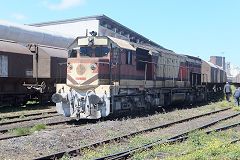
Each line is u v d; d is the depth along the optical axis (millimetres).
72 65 11641
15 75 15539
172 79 17078
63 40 24266
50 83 18297
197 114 15000
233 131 10047
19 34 20484
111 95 11078
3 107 16266
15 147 6773
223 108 18531
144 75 14141
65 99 11633
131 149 6840
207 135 9094
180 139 8094
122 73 12164
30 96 17875
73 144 7523
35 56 17828
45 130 9484
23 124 10859
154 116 12883
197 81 21672
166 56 16391
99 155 6457
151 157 6434
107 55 11469
